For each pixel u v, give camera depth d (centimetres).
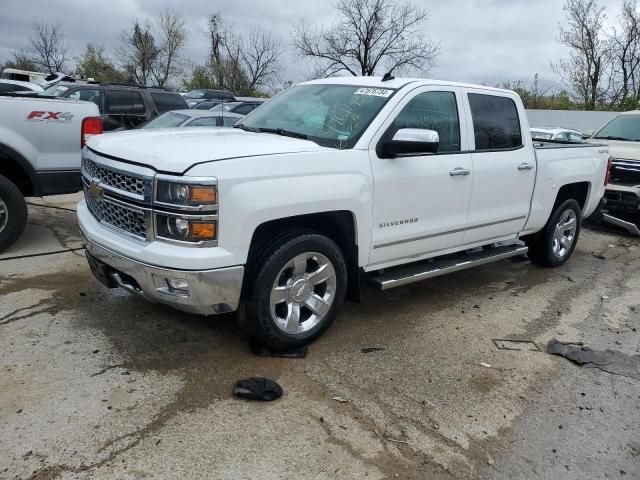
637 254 748
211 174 321
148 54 4497
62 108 590
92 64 4691
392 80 459
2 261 552
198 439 294
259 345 393
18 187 607
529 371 395
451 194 466
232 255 333
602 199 738
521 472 289
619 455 308
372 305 498
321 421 317
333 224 407
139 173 335
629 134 970
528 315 501
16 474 261
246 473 272
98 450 281
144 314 438
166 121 995
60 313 433
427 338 437
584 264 684
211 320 434
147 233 337
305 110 460
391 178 413
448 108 473
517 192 541
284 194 349
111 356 372
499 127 522
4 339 387
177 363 369
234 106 1789
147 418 308
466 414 337
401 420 325
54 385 334
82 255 583
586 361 412
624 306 539
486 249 549
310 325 397
